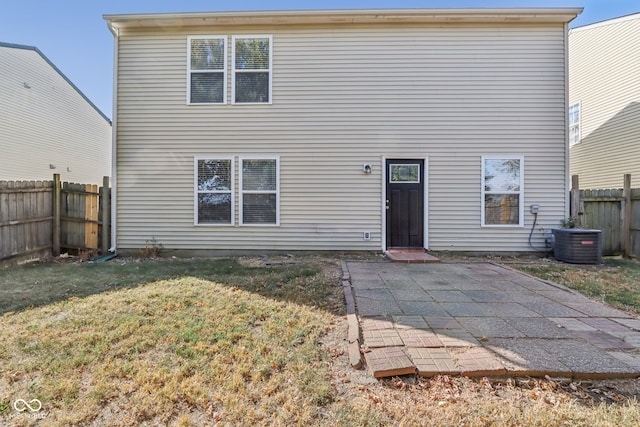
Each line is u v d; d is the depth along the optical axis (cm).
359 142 702
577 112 1141
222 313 323
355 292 405
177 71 709
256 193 709
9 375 217
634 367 221
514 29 687
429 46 694
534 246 688
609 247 673
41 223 655
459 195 696
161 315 318
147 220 711
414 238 707
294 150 705
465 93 693
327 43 700
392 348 249
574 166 1156
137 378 213
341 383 212
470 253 694
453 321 308
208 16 672
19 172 1123
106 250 704
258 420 178
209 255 710
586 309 344
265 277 470
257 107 706
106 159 1655
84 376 217
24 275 487
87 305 344
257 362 233
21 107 1129
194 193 709
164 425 176
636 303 364
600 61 1045
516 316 322
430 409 187
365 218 705
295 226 707
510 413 182
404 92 698
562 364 225
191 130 709
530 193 689
